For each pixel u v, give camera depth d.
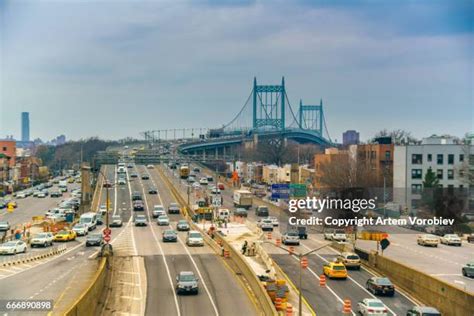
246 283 60.72
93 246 83.38
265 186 197.50
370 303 49.16
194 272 65.69
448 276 63.56
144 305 51.75
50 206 150.75
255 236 95.19
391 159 149.62
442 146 137.88
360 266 71.25
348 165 150.75
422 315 45.81
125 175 193.75
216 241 85.31
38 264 67.12
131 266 68.75
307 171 184.00
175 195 156.12
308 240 92.00
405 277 60.28
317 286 60.72
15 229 99.94
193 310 50.28
